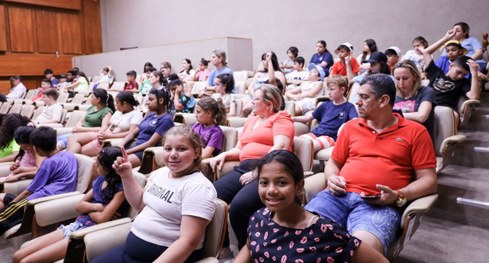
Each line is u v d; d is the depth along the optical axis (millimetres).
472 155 2877
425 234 2311
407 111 2629
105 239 1716
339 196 1882
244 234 2064
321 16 7316
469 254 2059
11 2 10062
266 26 8148
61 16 11008
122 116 3910
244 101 4160
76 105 5801
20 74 10211
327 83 3133
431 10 6055
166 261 1412
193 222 1484
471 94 3053
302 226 1216
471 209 2357
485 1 5543
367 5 6727
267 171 1230
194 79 7223
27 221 2256
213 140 2793
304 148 2377
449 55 3533
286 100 4133
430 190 1760
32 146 2939
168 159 1597
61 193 2492
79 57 10875
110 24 11742
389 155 1847
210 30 9195
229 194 2287
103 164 2090
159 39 10438
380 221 1644
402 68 2645
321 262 1152
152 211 1616
